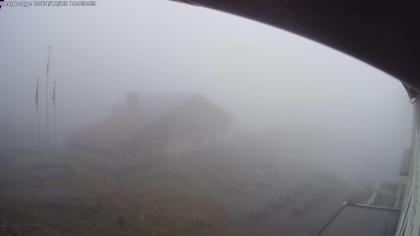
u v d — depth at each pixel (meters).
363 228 12.62
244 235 16.14
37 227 14.84
